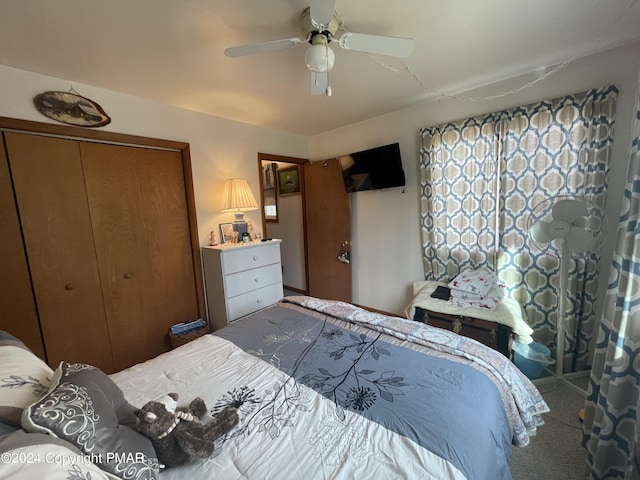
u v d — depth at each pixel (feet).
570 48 5.73
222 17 4.41
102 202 6.97
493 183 7.50
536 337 7.20
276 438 2.99
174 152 8.22
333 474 2.55
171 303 8.35
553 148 6.50
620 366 3.68
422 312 7.52
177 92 7.11
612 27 5.05
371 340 4.92
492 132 7.36
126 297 7.47
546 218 5.85
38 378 2.78
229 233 9.39
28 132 5.94
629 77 5.63
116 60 5.52
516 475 4.29
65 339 6.55
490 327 6.48
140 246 7.66
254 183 10.18
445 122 8.25
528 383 4.29
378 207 10.26
